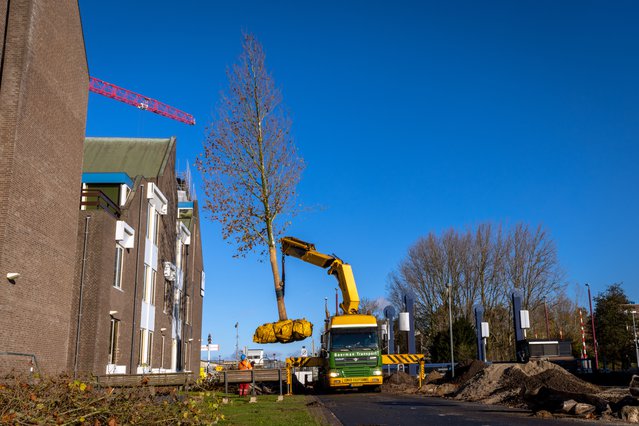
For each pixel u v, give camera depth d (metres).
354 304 27.11
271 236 29.16
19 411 8.12
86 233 24.62
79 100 24.34
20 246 19.22
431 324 66.00
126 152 36.84
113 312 25.59
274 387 28.55
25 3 20.08
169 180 37.28
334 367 25.53
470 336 53.09
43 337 20.77
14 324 18.75
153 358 33.38
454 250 66.31
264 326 26.64
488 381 22.86
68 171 23.20
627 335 70.81
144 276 32.00
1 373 17.88
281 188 29.56
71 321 23.69
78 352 23.52
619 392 18.14
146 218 31.64
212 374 25.59
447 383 28.94
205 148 29.52
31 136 20.06
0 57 19.66
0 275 17.98
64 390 8.73
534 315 70.44
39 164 20.66
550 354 42.06
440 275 66.19
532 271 64.94
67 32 23.02
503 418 14.12
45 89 21.12
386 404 19.22
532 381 20.50
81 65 24.55
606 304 73.00
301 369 41.62
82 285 24.11
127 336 28.14
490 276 65.75
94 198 28.55
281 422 12.58
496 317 65.31
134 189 29.73
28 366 19.45
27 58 19.80
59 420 8.01
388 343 35.00
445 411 16.28
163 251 35.56
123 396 9.51
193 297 45.72
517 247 65.44
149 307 32.53
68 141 23.20
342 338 25.84
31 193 20.02
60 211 22.42
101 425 8.84
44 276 20.94
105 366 24.69
